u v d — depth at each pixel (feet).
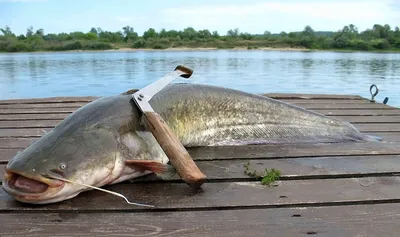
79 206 6.63
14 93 40.14
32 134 11.34
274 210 6.67
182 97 9.71
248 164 8.48
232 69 67.31
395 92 42.24
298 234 5.94
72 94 39.32
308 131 11.03
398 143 10.71
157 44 170.71
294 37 173.27
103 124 7.45
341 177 8.18
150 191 7.27
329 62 90.33
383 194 7.27
